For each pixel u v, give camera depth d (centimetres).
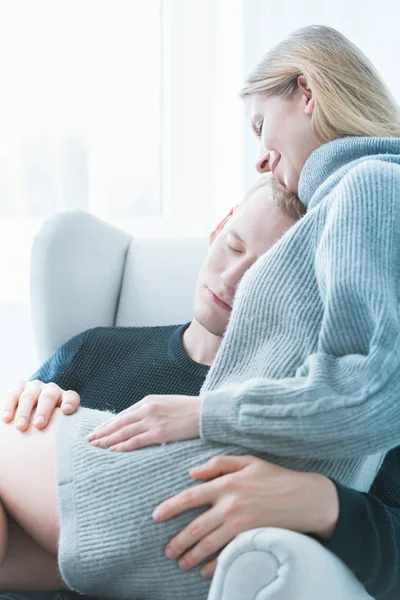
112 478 81
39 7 203
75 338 131
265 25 215
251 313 88
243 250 109
